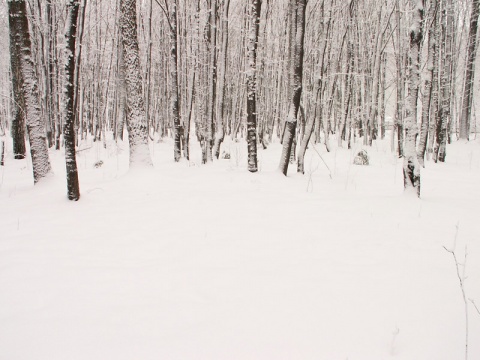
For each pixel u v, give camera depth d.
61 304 3.13
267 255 4.21
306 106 19.42
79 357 2.43
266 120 23.80
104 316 2.94
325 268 3.83
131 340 2.62
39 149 7.98
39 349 2.52
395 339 2.60
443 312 2.93
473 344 2.53
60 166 12.75
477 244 4.51
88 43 23.14
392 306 3.04
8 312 3.01
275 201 6.77
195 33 14.12
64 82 6.49
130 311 3.01
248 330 2.73
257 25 8.80
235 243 4.61
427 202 6.66
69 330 2.75
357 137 24.09
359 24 20.77
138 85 8.43
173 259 4.12
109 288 3.43
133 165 8.48
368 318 2.87
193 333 2.70
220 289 3.39
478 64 24.62
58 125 17.69
